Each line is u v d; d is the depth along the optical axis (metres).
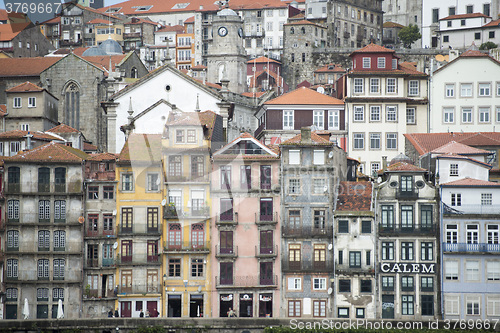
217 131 121.00
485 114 146.75
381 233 113.31
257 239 114.75
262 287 113.56
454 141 129.88
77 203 116.00
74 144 142.25
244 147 116.25
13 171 116.50
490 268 111.56
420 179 114.06
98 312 114.25
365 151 143.12
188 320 106.69
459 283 111.75
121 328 106.56
